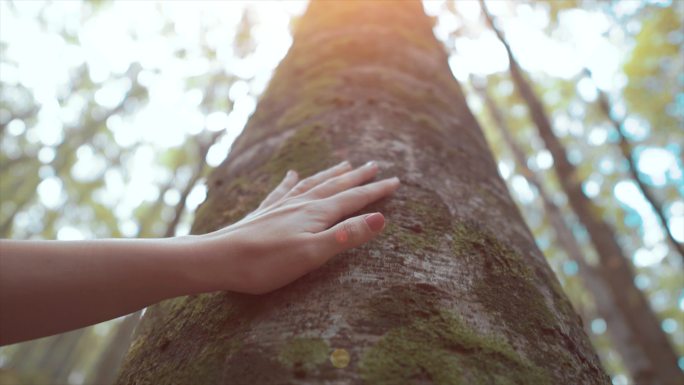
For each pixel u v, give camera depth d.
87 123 6.98
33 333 0.41
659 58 4.73
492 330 0.44
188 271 0.44
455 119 0.80
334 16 1.03
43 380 5.38
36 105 7.41
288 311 0.44
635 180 2.57
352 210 0.52
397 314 0.43
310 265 0.46
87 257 0.42
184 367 0.44
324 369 0.39
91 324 0.43
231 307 0.47
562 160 3.03
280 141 0.70
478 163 0.72
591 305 4.50
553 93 5.21
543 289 0.54
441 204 0.57
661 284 6.56
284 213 0.50
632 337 3.24
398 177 0.59
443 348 0.41
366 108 0.71
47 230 7.48
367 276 0.46
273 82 0.96
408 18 1.05
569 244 4.11
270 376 0.39
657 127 5.06
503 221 0.61
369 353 0.40
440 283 0.47
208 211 0.67
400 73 0.83
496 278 0.50
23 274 0.40
